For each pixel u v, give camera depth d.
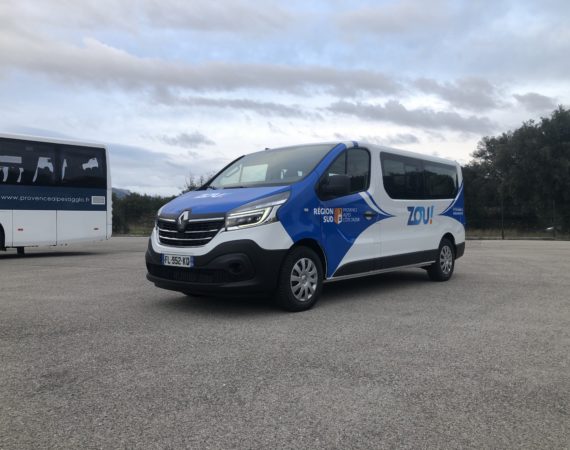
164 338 5.02
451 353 4.58
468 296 7.57
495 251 17.34
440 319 5.96
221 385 3.75
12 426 3.09
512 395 3.62
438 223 9.09
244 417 3.22
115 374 3.97
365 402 3.46
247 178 7.23
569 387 3.78
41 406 3.38
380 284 8.83
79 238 14.49
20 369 4.09
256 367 4.15
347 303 6.94
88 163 14.71
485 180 50.00
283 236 6.06
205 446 2.85
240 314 6.14
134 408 3.35
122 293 7.64
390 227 7.89
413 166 8.59
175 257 6.06
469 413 3.31
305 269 6.38
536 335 5.25
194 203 6.32
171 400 3.48
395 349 4.69
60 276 9.67
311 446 2.86
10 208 13.34
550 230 35.31
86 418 3.20
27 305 6.70
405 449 2.83
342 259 6.95
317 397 3.54
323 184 6.69
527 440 2.95
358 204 7.24
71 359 4.34
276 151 7.68
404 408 3.37
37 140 13.82
